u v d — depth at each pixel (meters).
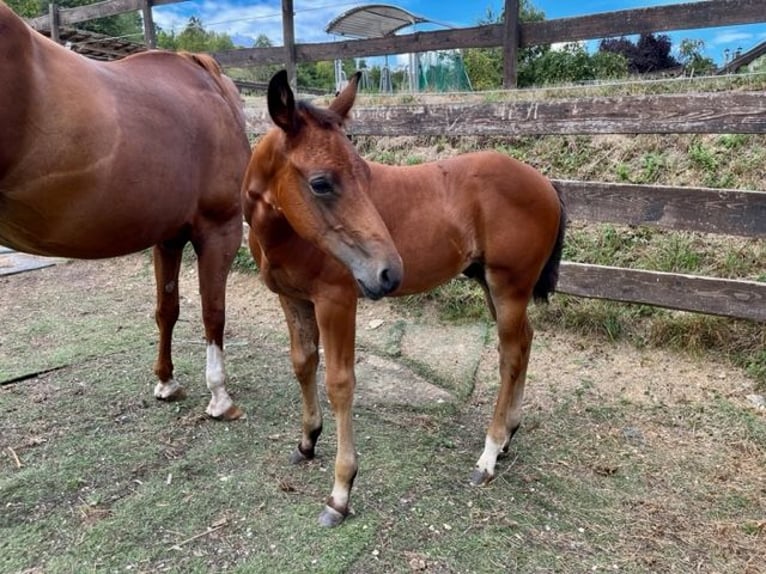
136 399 2.86
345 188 1.62
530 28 4.32
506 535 1.95
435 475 2.28
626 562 1.84
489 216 2.18
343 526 1.97
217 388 2.67
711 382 2.96
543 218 2.23
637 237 3.74
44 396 2.88
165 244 2.69
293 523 1.99
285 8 5.02
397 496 2.14
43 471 2.25
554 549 1.89
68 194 2.11
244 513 2.04
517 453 2.44
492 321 3.76
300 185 1.65
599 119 3.26
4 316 4.05
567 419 2.71
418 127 3.81
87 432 2.55
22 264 5.14
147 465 2.31
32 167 2.00
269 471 2.29
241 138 2.79
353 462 1.99
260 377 3.16
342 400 1.93
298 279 1.90
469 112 3.63
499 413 2.28
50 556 1.83
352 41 4.89
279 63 5.24
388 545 1.89
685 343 3.21
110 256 2.48
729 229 2.99
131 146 2.22
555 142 4.37
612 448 2.48
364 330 3.79
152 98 2.37
